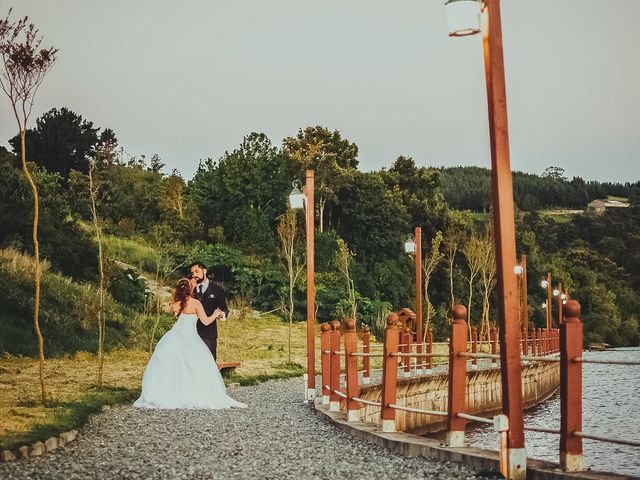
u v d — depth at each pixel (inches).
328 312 1695.4
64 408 499.5
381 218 2304.4
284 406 604.4
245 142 2124.8
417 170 2888.8
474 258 2064.5
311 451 372.2
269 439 414.3
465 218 2807.6
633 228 5349.4
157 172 2404.0
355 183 2338.8
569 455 273.1
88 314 1034.1
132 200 1985.7
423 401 901.2
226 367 853.8
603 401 1206.9
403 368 999.0
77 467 316.5
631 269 4916.3
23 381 671.8
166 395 568.4
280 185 2086.6
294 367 1087.6
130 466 323.3
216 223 2032.5
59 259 1262.3
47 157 2332.7
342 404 570.6
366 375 842.8
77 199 1806.1
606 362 261.4
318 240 1934.1
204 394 574.2
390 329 418.6
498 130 290.4
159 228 1782.7
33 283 1077.8
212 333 630.5
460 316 345.4
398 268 2272.4
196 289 637.3
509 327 286.0
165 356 576.7
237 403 590.6
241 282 1658.5
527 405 1317.7
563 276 3779.5
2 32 493.0
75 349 940.0
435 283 2432.3
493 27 293.0
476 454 318.3
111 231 1747.0
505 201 288.2
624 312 4173.2
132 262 1587.1
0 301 973.8
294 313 1640.0
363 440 413.7
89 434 421.7
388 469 318.0
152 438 410.6
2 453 331.0
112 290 1305.4
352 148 2628.0
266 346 1316.4
